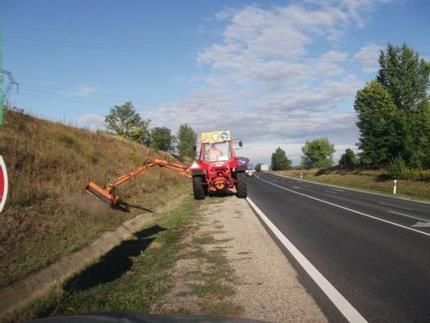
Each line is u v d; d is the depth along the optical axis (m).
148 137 59.84
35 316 5.46
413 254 9.11
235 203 19.80
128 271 7.64
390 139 51.75
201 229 12.20
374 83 60.34
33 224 9.17
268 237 11.02
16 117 18.05
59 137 19.11
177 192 25.02
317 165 112.88
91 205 12.38
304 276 7.31
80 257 8.24
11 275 6.48
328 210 17.98
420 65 60.12
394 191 35.00
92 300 5.92
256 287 6.67
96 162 19.75
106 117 57.00
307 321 5.29
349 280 7.07
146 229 12.20
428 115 47.25
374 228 12.87
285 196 25.48
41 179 12.73
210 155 22.34
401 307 5.80
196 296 6.24
